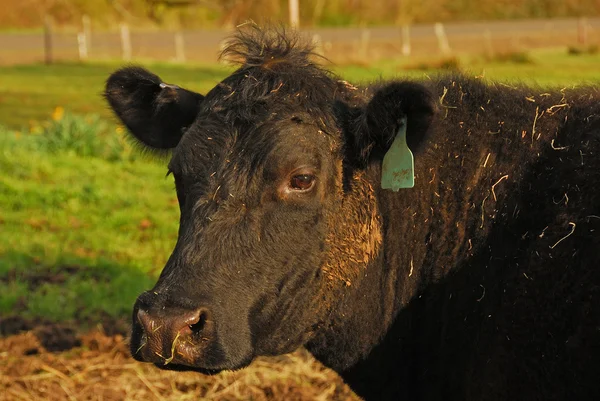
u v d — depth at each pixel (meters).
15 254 13.27
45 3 65.00
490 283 6.01
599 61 41.41
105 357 10.01
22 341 10.25
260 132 5.87
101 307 11.31
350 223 6.22
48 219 15.13
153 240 14.16
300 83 6.13
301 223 5.90
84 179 17.61
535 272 5.71
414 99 5.61
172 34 58.72
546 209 5.89
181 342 5.54
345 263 6.23
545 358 5.62
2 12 64.31
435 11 73.38
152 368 9.89
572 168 5.89
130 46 50.59
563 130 6.15
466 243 6.19
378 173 6.23
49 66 40.53
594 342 5.39
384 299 6.44
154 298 5.58
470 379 6.05
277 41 6.61
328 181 6.03
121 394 9.41
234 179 5.78
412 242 6.38
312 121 6.02
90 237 14.24
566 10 75.38
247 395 9.55
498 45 52.53
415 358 6.49
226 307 5.66
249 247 5.75
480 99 6.50
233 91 6.11
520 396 5.74
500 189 6.15
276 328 6.04
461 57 42.38
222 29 64.81
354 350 6.57
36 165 18.20
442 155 6.38
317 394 9.58
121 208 15.88
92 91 31.48
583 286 5.49
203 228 5.72
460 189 6.29
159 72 36.81
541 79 31.67
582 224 5.62
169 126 7.01
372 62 41.12
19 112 26.48
